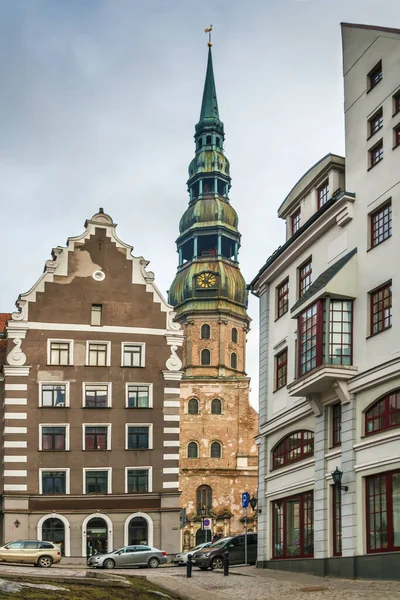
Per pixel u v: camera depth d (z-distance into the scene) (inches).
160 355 2628.0
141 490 2524.6
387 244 1257.4
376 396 1241.4
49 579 1166.3
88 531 2466.8
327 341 1302.9
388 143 1285.7
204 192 5251.0
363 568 1219.9
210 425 4776.1
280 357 1635.1
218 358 5032.0
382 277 1259.8
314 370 1311.5
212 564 1827.0
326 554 1341.0
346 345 1310.3
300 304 1392.7
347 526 1266.0
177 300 5211.6
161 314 2657.5
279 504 1581.0
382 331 1240.2
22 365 2532.0
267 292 1711.4
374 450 1227.9
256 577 1419.8
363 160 1349.7
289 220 1649.9
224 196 5290.4
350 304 1325.0
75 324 2593.5
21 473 2459.4
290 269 1594.5
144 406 2581.2
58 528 2453.2
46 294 2598.4
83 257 2647.6
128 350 2613.2
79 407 2539.4
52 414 2519.7
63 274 2623.0
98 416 2544.3
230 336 5113.2
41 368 2544.3
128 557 2028.8
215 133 5285.4
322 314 1314.0
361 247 1325.0
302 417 1485.0
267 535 1603.1
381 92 1321.4
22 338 2551.7
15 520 2426.2
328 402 1363.2
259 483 1657.2
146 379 2600.9
